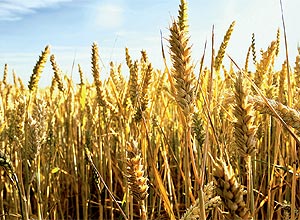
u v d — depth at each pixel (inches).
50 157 27.3
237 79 8.7
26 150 21.0
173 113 31.1
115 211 30.2
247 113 8.6
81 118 32.3
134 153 10.6
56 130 34.5
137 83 20.7
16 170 23.2
